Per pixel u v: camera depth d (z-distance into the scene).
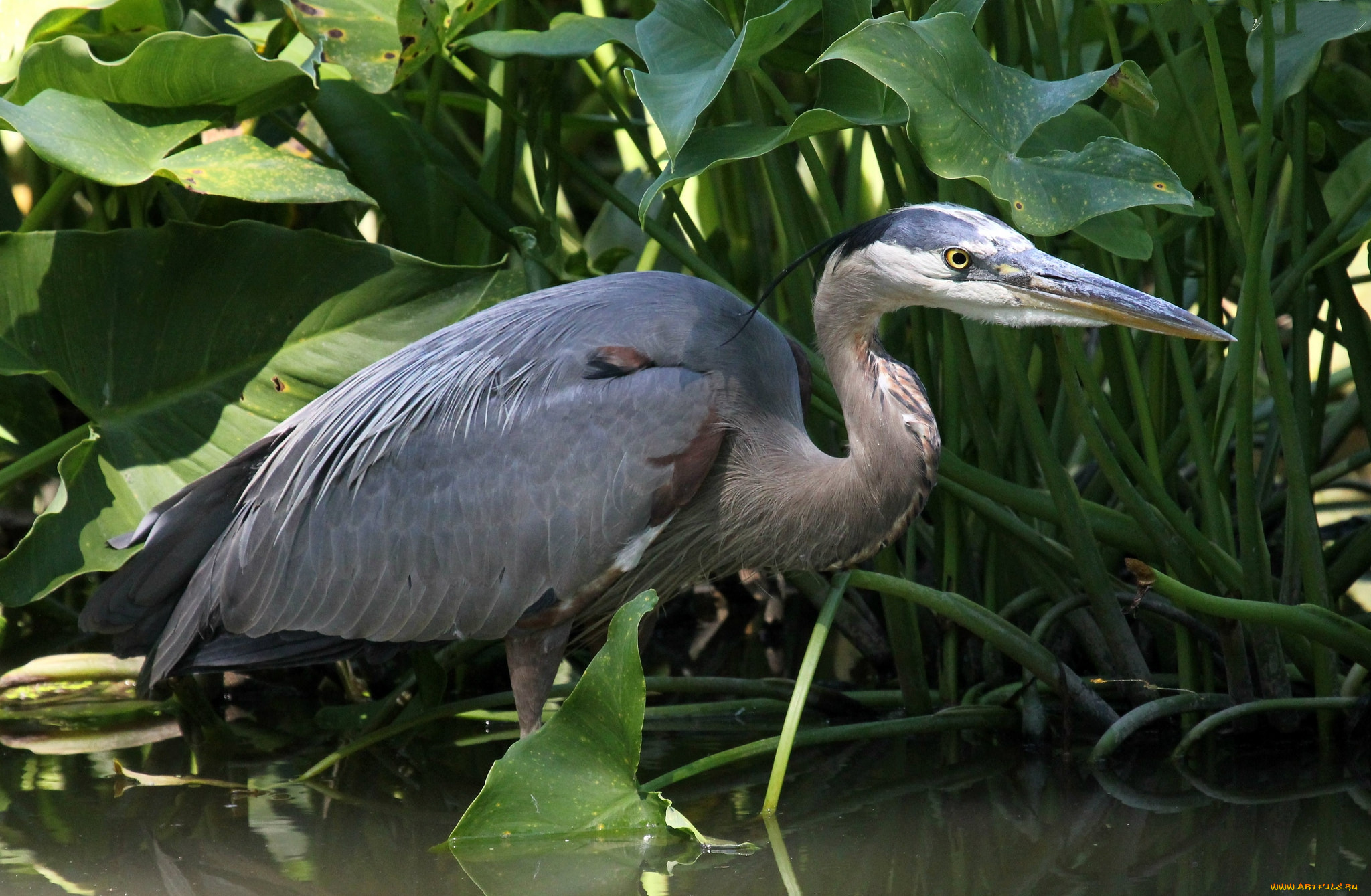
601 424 6.44
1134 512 7.34
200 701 7.91
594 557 6.46
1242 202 7.00
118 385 7.59
